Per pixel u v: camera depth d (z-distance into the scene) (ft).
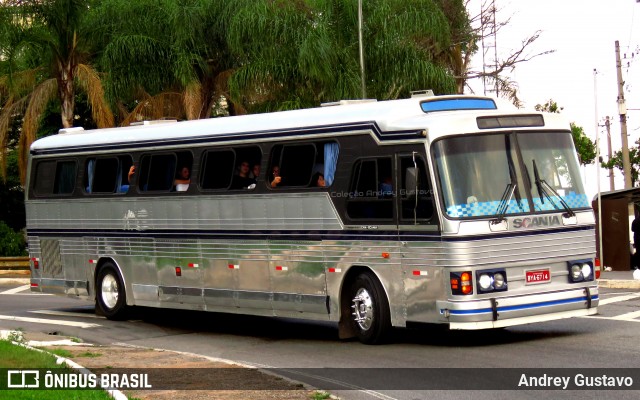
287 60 103.76
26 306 79.41
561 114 50.42
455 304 45.78
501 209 46.85
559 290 48.03
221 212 58.18
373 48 105.19
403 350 48.19
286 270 54.29
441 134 46.93
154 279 63.36
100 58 114.93
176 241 61.41
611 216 88.74
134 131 65.26
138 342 56.90
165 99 109.81
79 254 69.21
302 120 53.57
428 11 106.32
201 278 59.88
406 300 48.16
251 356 49.47
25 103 116.67
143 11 111.65
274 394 36.78
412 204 47.57
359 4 101.09
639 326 53.21
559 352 45.11
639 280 77.97
